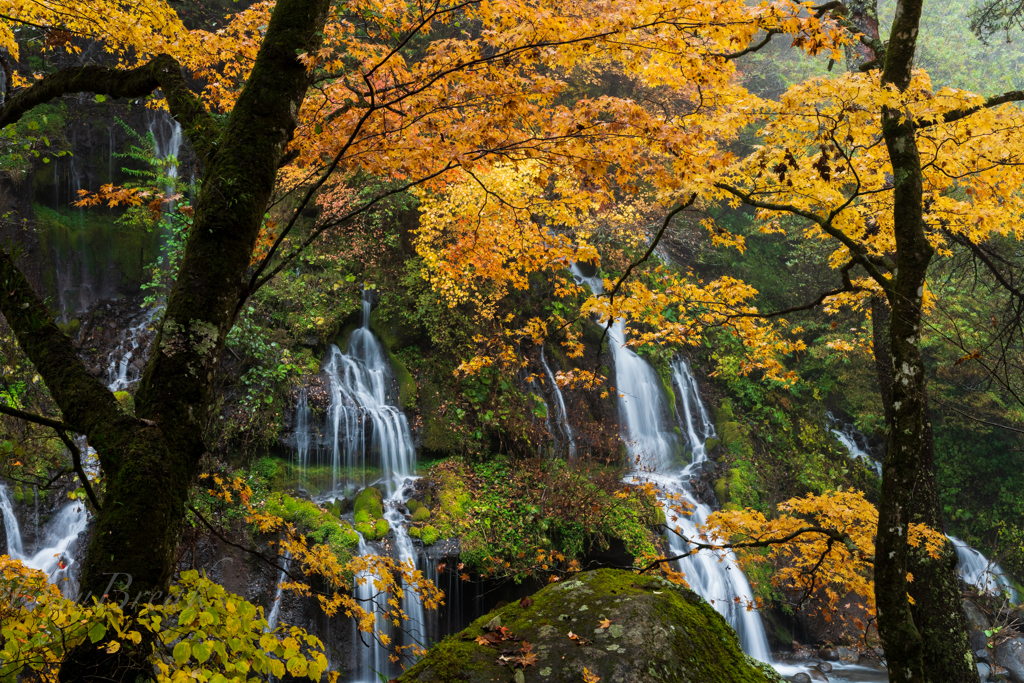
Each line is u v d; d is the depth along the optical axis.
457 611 9.58
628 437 13.47
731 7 3.28
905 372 3.43
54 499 8.70
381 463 11.16
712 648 2.23
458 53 3.56
